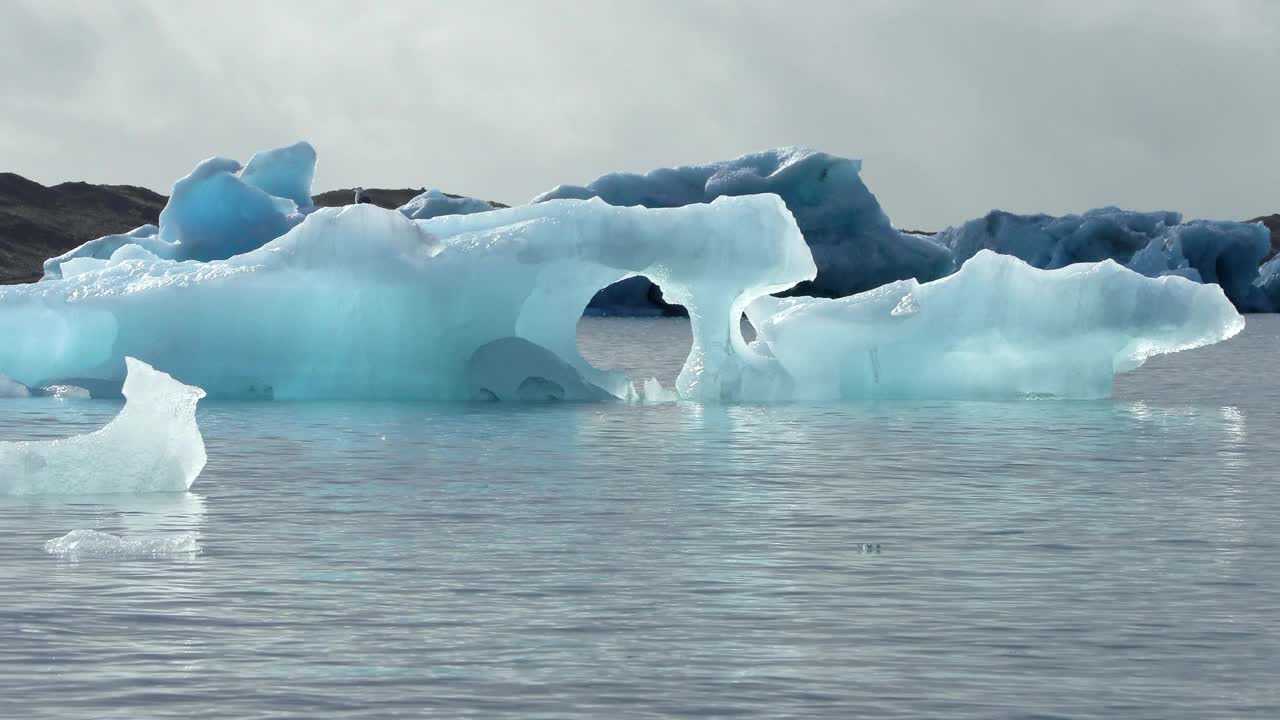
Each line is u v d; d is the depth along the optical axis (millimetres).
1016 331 50625
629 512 28047
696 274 48625
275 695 16031
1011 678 16875
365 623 19109
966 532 26188
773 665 17312
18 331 49594
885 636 18641
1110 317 50312
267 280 48406
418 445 37812
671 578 21984
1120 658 17703
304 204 118062
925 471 34125
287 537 25031
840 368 50906
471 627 18938
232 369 48719
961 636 18672
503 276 47812
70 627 18734
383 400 48594
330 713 15477
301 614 19531
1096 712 15711
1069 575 22438
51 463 29125
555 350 49156
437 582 21578
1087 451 38156
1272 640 18578
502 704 15820
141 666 17062
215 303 48531
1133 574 22547
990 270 51000
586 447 37812
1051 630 19016
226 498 29062
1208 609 20219
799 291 143250
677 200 144875
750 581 21812
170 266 51188
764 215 48625
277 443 37969
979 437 40781
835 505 29156
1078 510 28766
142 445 29656
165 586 21078
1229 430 43594
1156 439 41062
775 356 50844
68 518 26391
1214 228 163375
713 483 31922
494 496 29859
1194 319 49969
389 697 16000
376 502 28938
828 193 144500
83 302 49000
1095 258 165125
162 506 27906
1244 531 26469
